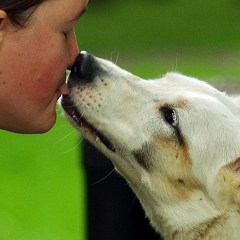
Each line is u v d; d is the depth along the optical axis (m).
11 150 21.14
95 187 12.04
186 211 10.13
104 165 11.81
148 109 10.10
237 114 10.33
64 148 20.73
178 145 10.02
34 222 16.33
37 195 17.83
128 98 10.07
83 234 14.30
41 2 7.92
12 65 8.02
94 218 12.17
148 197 10.37
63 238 15.40
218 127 10.02
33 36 8.01
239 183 9.78
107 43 33.91
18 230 15.89
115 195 12.04
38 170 19.45
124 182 11.95
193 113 10.02
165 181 10.13
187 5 41.00
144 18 38.56
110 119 9.93
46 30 8.07
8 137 22.41
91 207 12.15
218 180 9.89
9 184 18.47
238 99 10.70
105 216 12.12
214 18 38.31
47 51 8.14
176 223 10.22
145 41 34.31
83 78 9.82
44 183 18.53
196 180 10.05
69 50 8.68
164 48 32.97
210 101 10.16
